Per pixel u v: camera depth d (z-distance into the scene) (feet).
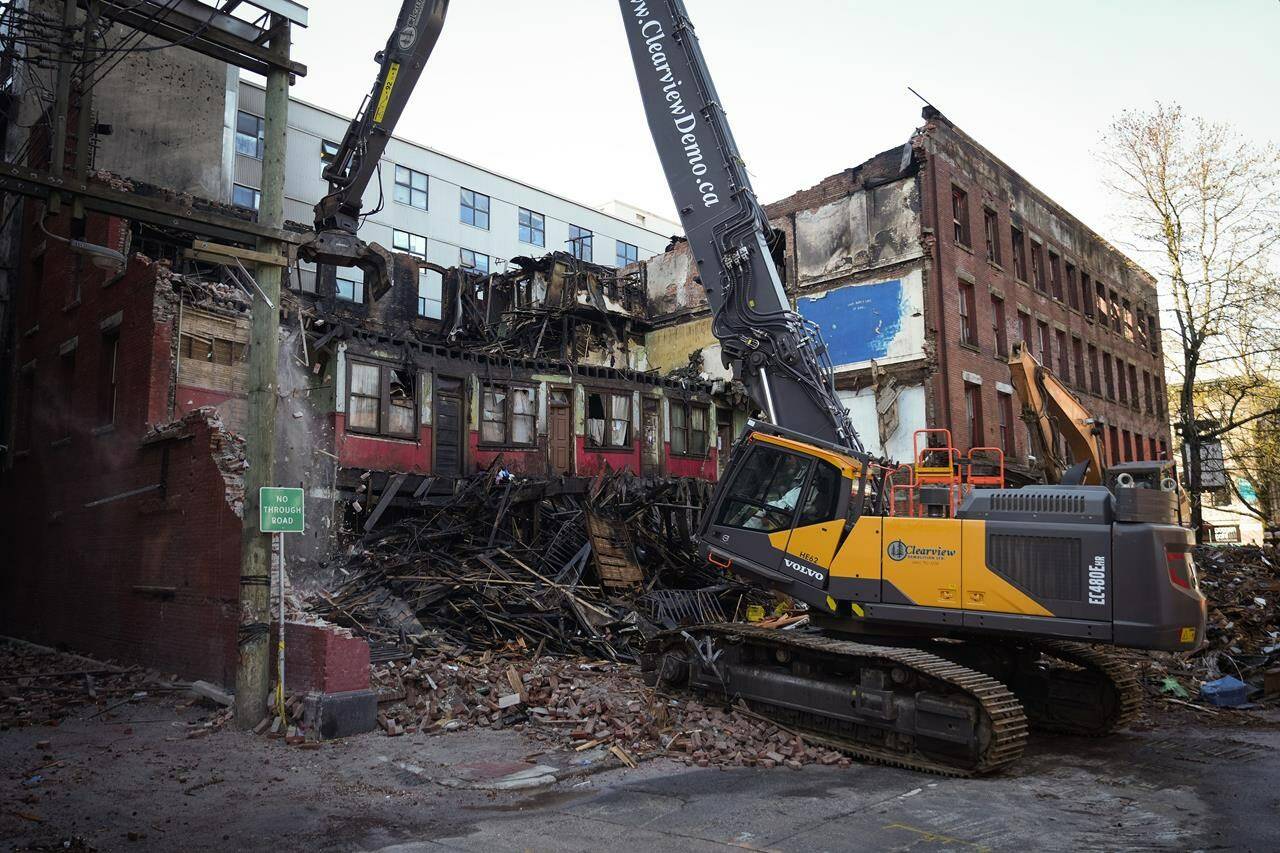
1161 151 103.09
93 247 29.81
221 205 70.33
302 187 125.70
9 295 68.90
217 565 37.24
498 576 49.57
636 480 69.87
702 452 94.68
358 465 66.33
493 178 153.38
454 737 29.94
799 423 34.55
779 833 20.01
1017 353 38.32
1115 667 32.50
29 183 27.22
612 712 31.55
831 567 30.71
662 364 111.04
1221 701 38.24
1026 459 95.30
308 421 66.23
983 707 25.67
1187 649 26.00
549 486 62.08
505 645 42.60
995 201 98.94
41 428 58.85
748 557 32.68
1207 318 100.27
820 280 95.04
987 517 28.71
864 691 28.30
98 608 48.24
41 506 57.36
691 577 59.41
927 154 87.76
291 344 65.05
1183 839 19.85
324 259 43.16
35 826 20.81
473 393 75.72
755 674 32.17
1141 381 130.31
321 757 27.37
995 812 22.03
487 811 21.99
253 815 21.70
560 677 37.27
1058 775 26.48
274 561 35.22
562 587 48.93
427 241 141.90
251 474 31.94
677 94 37.78
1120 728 32.32
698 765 26.89
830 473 31.71
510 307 109.29
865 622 30.81
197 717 33.53
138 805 22.56
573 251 165.07
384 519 59.72
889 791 24.12
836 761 27.81
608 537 56.95
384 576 46.83
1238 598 53.11
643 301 114.21
